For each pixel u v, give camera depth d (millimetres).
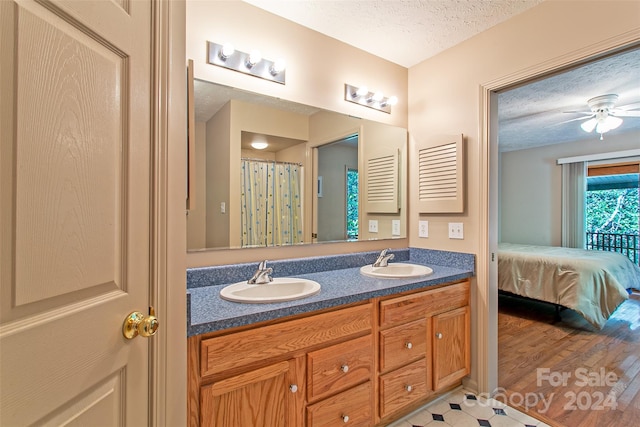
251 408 1181
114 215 729
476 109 2029
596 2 1527
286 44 1895
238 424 1151
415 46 2184
